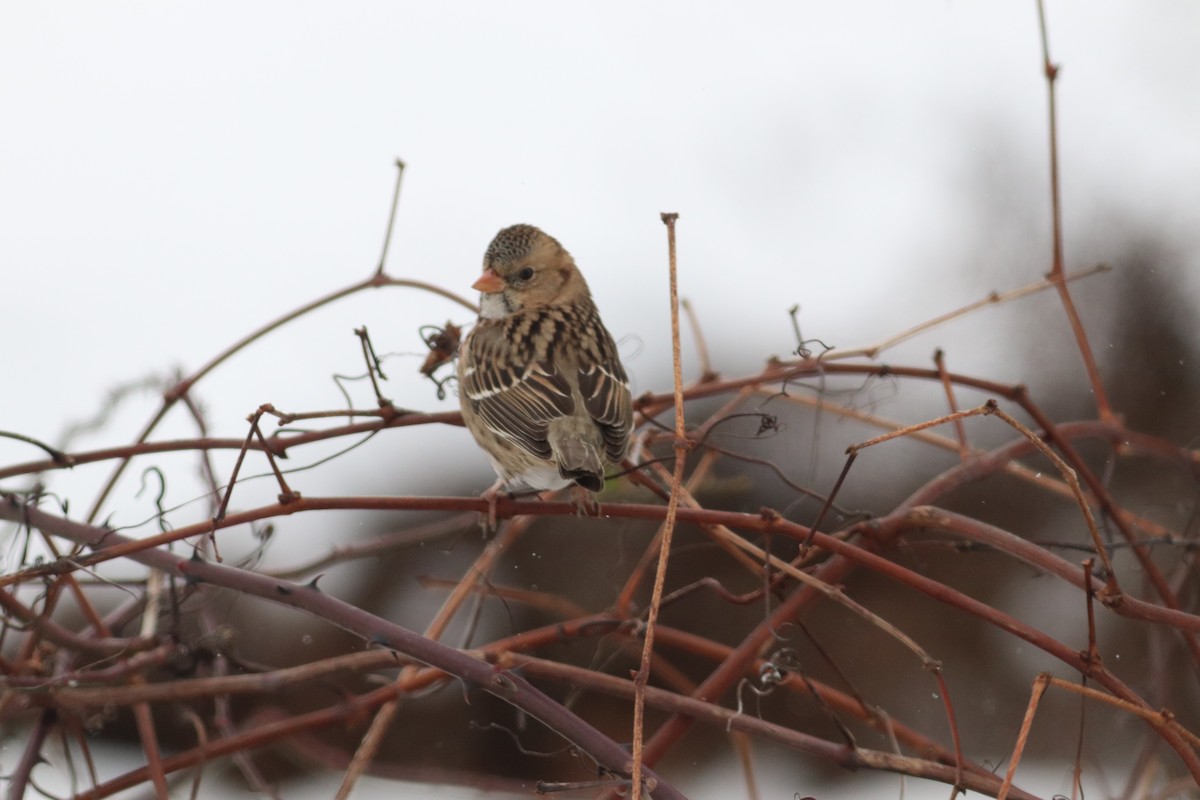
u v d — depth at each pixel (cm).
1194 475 945
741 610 1163
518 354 902
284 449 803
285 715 1020
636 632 805
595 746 652
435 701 1107
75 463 783
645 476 855
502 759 1093
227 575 693
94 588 1090
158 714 1024
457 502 747
